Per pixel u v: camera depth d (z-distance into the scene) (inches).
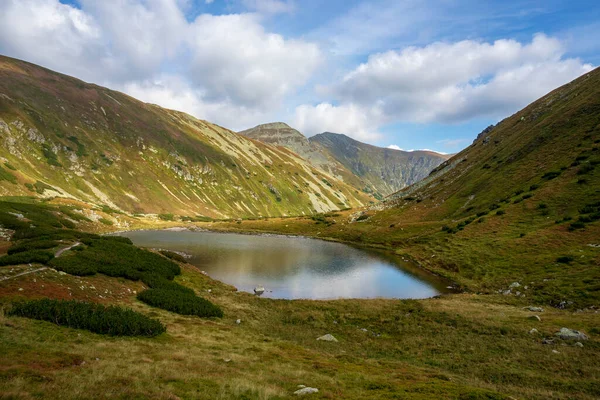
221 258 3371.1
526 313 1520.7
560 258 2158.0
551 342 1138.0
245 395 554.9
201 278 2263.8
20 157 6407.5
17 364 529.3
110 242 2308.1
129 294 1448.1
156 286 1651.1
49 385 459.8
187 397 517.0
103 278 1518.2
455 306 1707.7
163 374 609.0
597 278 1753.2
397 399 572.7
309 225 6466.5
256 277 2642.7
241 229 6323.8
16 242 2182.6
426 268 3058.6
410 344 1207.6
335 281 2610.7
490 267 2477.9
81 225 4419.3
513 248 2608.3
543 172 3905.0
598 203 2728.8
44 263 1455.5
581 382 823.7
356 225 5851.4
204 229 6240.2
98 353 689.6
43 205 4453.7
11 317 804.6
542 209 3095.5
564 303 1625.2
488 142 6643.7
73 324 866.1
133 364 649.0
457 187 5595.5
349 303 1843.0
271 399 551.5
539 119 5536.4
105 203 7017.7
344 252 4023.1
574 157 3727.9
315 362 888.9
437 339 1245.7
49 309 876.6
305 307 1760.6
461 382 797.2
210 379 620.4
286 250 4072.3
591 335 1168.2
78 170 7342.5
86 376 531.5
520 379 863.1
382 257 3700.8
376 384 689.6
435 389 646.5
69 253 1753.2
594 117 4220.0
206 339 1013.8
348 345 1198.3
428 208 5497.1
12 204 3875.5
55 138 7519.7
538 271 2122.3
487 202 4210.1
